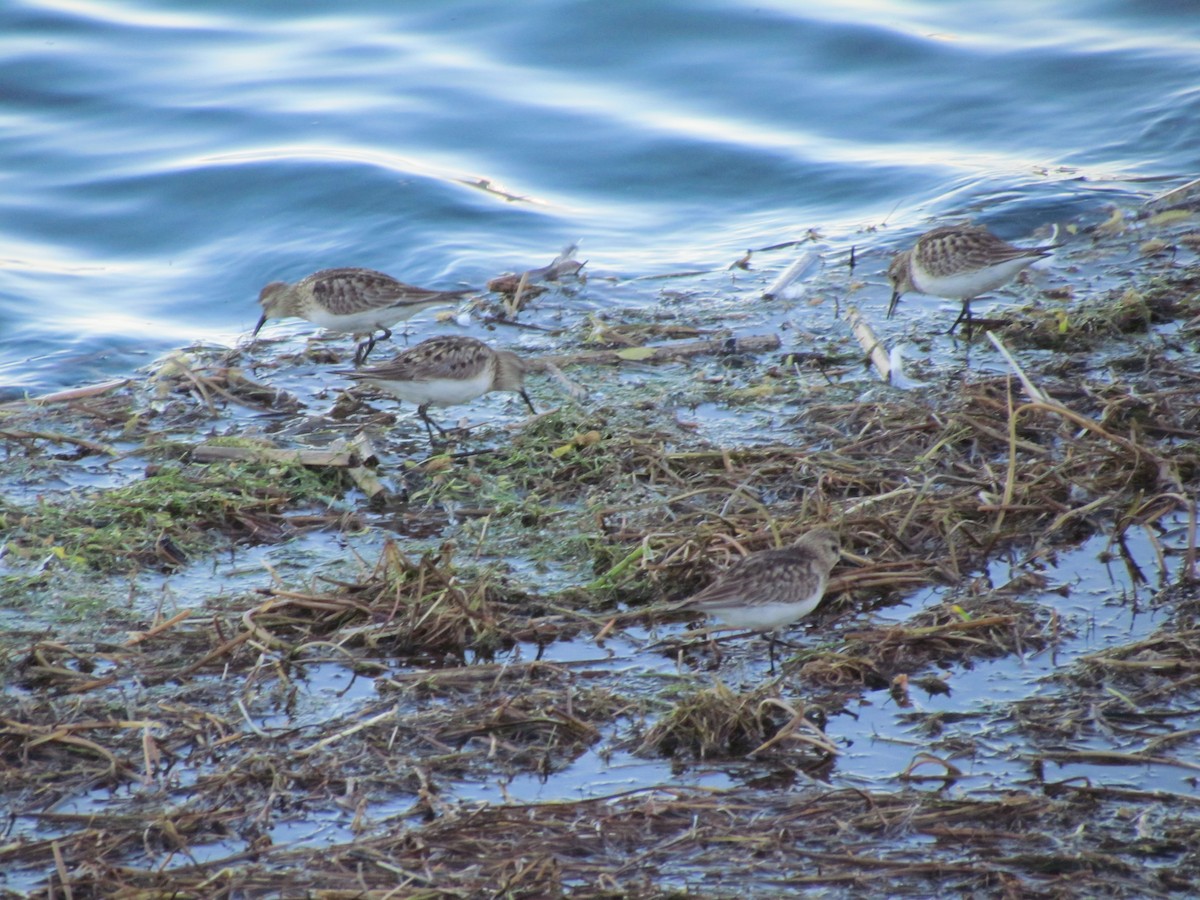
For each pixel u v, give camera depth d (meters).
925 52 75.69
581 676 30.58
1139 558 34.53
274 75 74.06
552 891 23.31
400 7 79.69
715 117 72.19
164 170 66.50
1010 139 69.06
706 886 23.81
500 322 53.62
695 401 45.34
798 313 53.09
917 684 30.06
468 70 75.00
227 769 27.30
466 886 23.53
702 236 62.59
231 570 35.66
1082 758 27.22
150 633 31.64
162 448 42.47
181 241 63.06
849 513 35.78
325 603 32.47
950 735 28.25
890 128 71.06
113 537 36.44
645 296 55.72
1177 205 59.16
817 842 25.00
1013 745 27.84
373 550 36.75
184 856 24.75
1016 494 36.62
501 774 27.20
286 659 30.97
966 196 62.59
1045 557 34.59
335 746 27.91
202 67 74.38
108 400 47.19
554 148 69.62
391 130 70.31
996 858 24.38
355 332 51.22
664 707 29.41
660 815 25.66
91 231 63.22
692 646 31.88
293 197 64.62
